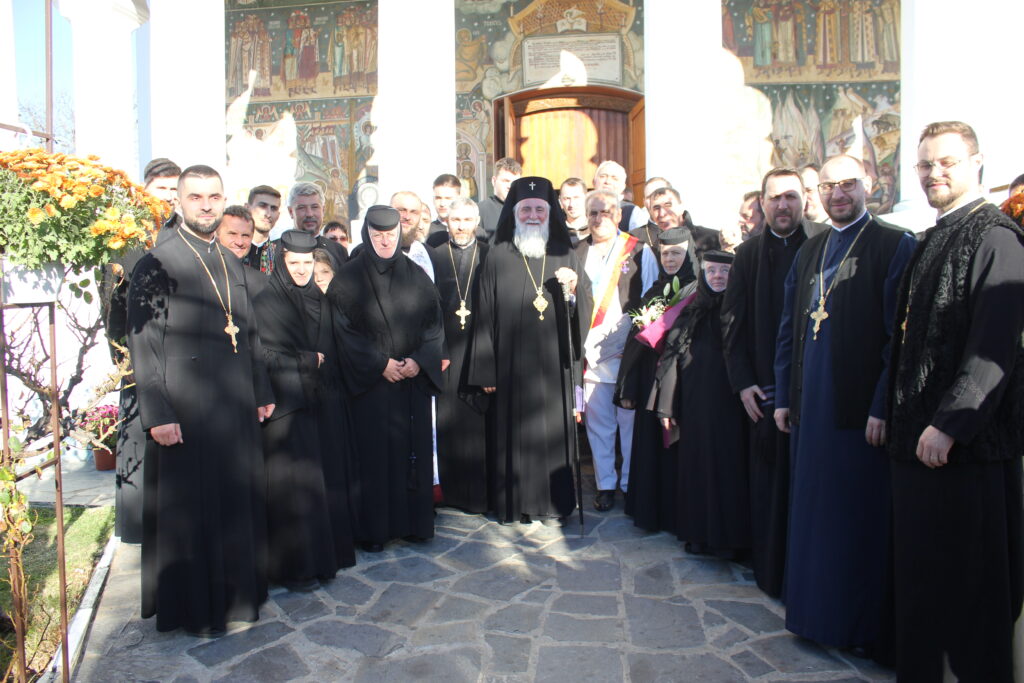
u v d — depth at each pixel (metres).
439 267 5.23
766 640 3.36
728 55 11.25
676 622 3.55
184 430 3.40
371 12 11.49
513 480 4.84
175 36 7.26
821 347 3.25
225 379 3.49
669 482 4.66
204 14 7.38
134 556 4.41
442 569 4.21
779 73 11.23
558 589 3.93
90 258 3.50
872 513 3.14
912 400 2.65
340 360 4.34
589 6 11.41
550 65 11.48
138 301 3.35
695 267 5.29
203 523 3.42
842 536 3.16
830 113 11.23
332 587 3.98
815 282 3.35
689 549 4.39
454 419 5.11
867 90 11.16
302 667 3.19
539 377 4.80
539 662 3.21
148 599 3.50
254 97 11.71
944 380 2.59
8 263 3.80
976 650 2.57
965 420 2.44
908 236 3.18
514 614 3.65
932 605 2.62
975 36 6.86
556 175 11.72
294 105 11.66
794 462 3.42
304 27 11.61
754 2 11.20
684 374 4.32
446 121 7.36
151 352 3.35
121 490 4.47
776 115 11.23
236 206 4.36
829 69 11.19
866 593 3.14
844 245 3.31
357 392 4.35
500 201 6.91
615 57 11.45
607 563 4.26
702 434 4.21
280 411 3.93
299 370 4.00
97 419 3.43
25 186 3.31
